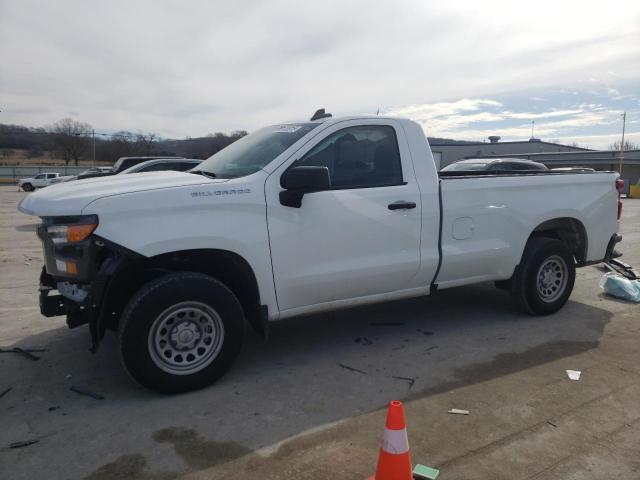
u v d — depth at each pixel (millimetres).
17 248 11312
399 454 2600
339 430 3406
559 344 4938
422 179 4820
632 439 3273
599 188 6035
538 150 64000
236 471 2979
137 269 3914
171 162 13695
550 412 3615
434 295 6660
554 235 6145
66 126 82375
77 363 4531
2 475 2953
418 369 4375
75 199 3678
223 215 3939
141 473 2965
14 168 64375
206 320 3988
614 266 7590
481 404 3740
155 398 3877
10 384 4129
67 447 3229
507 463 3023
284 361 4562
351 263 4473
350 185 4508
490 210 5176
